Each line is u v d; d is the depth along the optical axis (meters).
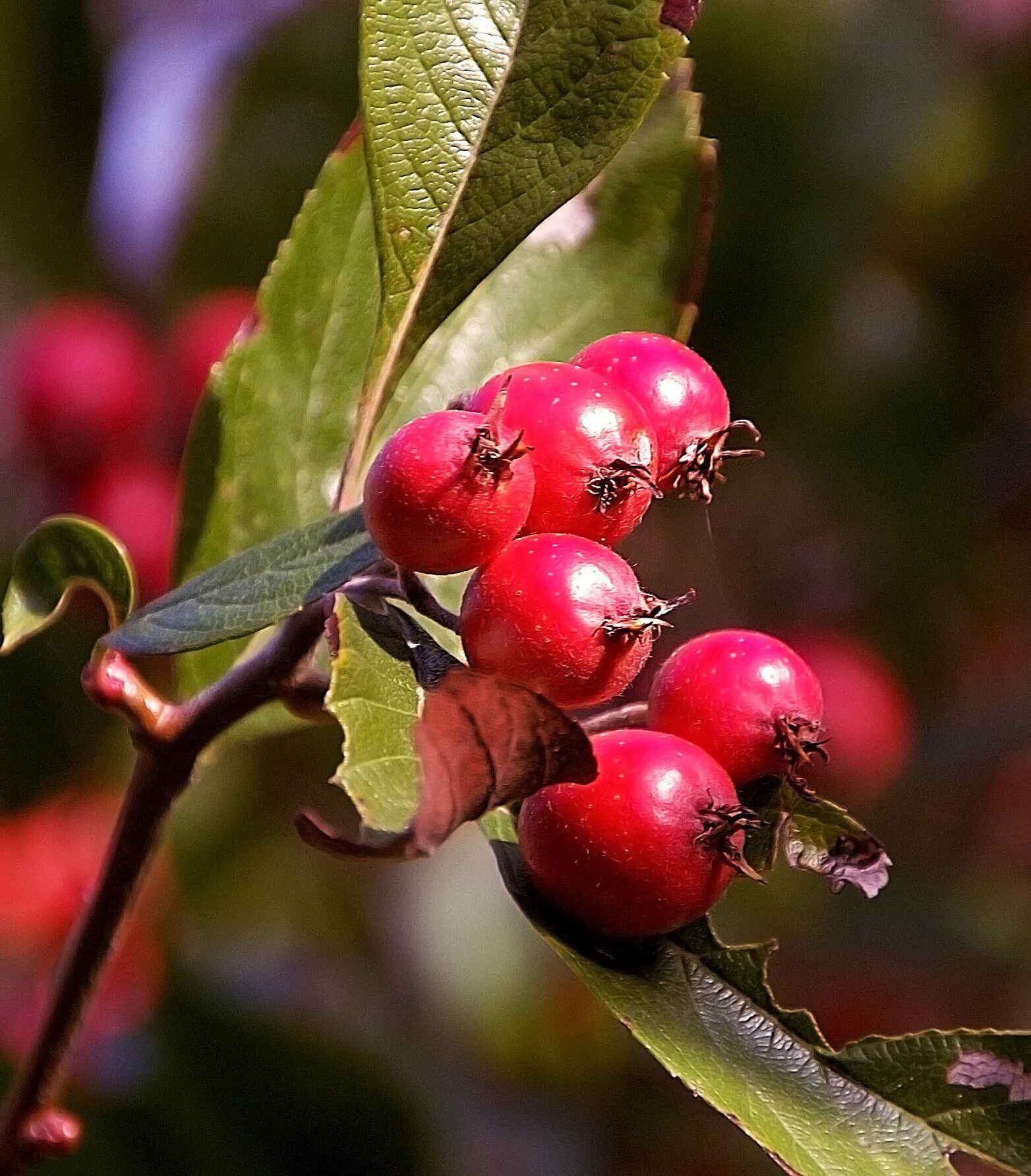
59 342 0.55
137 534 0.54
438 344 0.44
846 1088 0.39
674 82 0.44
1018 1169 0.39
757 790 0.40
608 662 0.38
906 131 0.63
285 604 0.39
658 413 0.40
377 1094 0.49
